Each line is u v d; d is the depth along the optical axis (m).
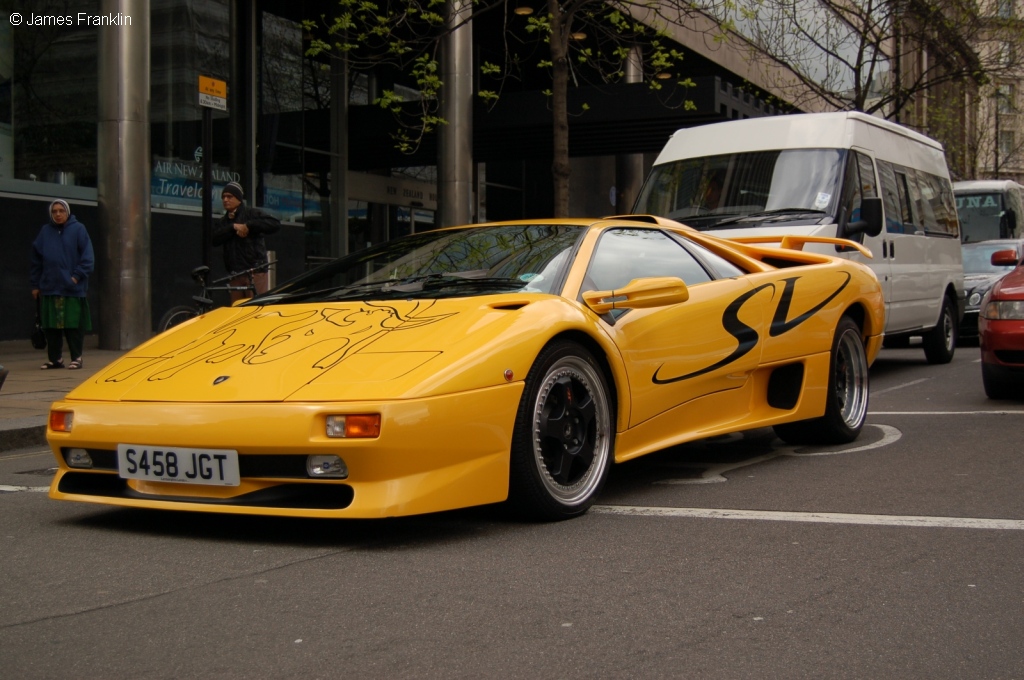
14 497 4.80
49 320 10.39
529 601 3.06
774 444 6.12
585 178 26.27
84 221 13.98
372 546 3.72
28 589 3.23
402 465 3.55
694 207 9.28
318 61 18.50
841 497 4.54
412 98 21.70
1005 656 2.61
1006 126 31.92
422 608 2.99
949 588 3.17
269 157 17.17
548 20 12.59
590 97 17.19
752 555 3.56
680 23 14.23
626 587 3.19
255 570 3.42
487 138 19.41
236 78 16.31
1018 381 7.83
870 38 20.88
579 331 4.21
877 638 2.74
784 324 5.50
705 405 5.00
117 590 3.20
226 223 10.07
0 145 13.02
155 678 2.48
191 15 15.34
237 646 2.69
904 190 10.43
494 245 4.78
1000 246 17.20
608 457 4.34
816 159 9.20
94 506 4.53
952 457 5.53
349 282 4.73
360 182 20.86
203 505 3.71
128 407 3.86
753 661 2.57
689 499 4.55
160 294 14.68
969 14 19.97
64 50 13.80
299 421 3.53
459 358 3.74
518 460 3.90
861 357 6.18
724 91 17.03
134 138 13.19
